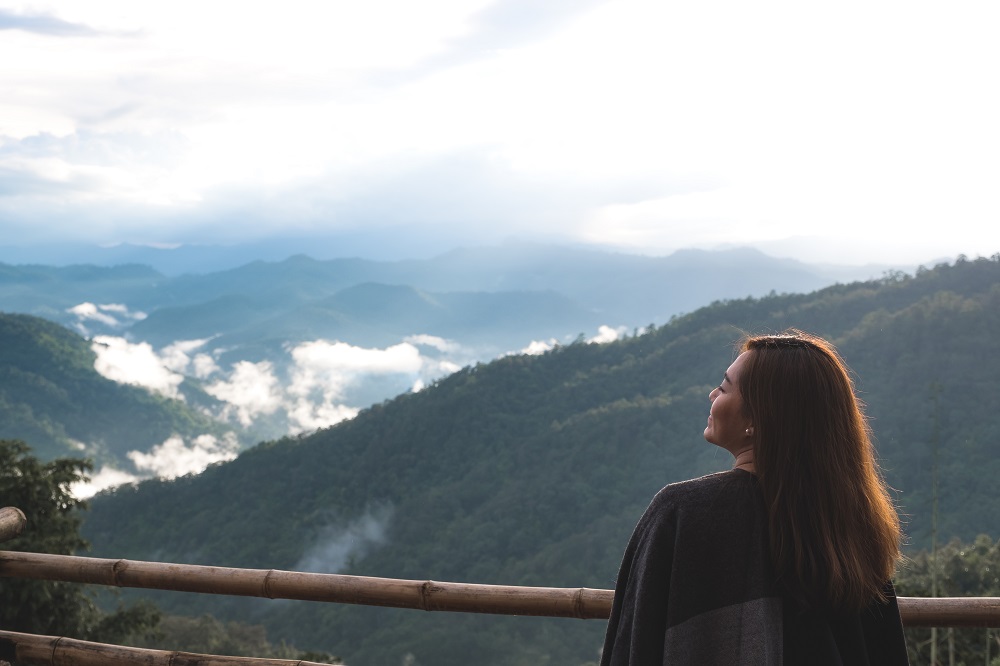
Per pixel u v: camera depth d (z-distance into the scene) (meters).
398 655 60.25
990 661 9.04
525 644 59.62
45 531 13.89
